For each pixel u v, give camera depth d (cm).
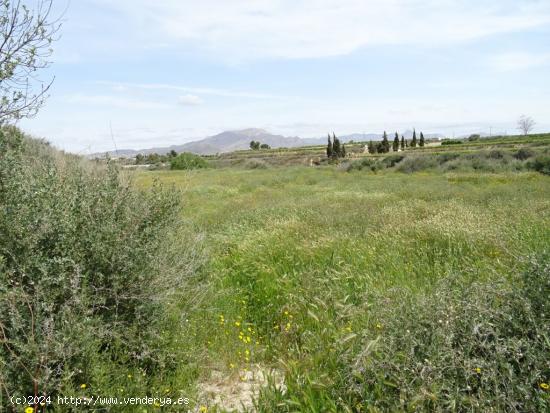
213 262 636
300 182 2353
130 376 290
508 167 2430
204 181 2306
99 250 320
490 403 230
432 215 839
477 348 268
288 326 401
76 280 285
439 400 236
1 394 231
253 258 634
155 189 446
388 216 843
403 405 240
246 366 361
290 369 310
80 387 260
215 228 941
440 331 270
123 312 343
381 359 265
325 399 271
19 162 349
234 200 1505
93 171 453
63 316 267
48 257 303
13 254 287
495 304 299
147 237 373
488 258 517
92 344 276
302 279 505
